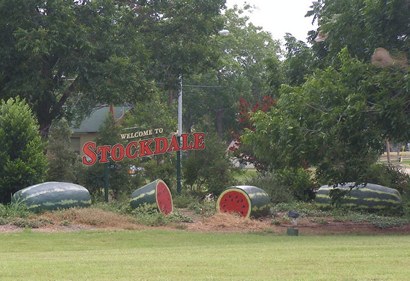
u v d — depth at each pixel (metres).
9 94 32.72
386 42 22.83
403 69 21.27
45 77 33.97
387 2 21.66
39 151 25.89
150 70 37.41
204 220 24.14
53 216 22.36
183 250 16.00
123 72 33.31
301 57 28.89
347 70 21.52
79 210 22.77
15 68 32.97
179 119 48.56
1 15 31.66
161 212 24.47
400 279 10.55
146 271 11.66
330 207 29.22
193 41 38.00
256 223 23.88
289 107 22.09
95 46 32.94
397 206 28.72
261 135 23.14
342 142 21.72
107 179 30.12
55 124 40.50
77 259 13.73
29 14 31.91
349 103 20.78
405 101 20.95
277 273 11.27
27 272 11.63
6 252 16.59
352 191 28.91
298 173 33.81
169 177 35.72
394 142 23.58
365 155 22.70
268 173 34.25
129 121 43.06
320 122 21.42
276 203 31.47
